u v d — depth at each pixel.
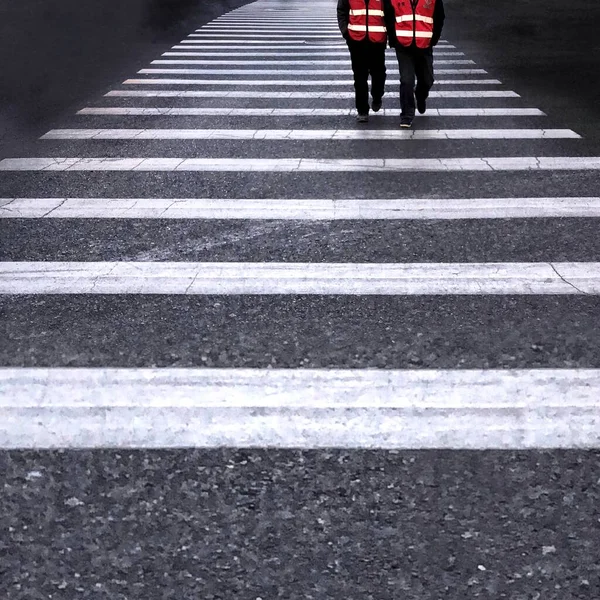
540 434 3.70
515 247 6.02
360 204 7.02
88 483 3.41
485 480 3.39
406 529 3.12
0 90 12.20
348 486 3.36
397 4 9.66
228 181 7.77
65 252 6.03
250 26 21.45
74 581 2.88
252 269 5.66
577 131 9.60
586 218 6.61
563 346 4.55
